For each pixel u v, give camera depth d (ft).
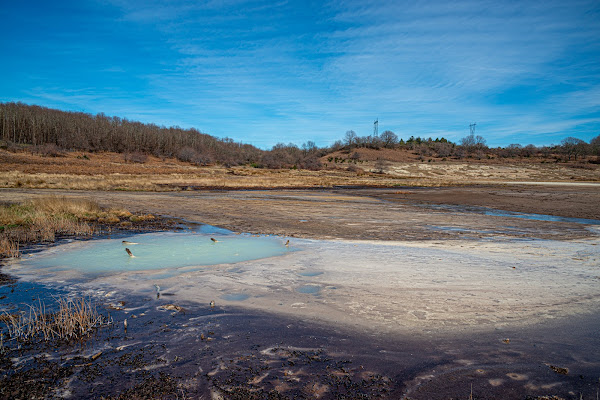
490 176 249.75
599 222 46.11
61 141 306.76
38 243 28.14
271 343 11.38
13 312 13.82
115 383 9.14
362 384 9.16
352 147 434.71
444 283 17.78
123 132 359.46
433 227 40.52
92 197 70.49
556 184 161.99
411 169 283.59
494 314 13.74
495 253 25.72
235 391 8.84
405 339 11.66
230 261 22.66
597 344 11.26
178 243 29.09
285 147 439.22
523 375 9.52
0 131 307.37
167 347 11.07
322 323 12.92
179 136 408.05
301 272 19.94
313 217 48.37
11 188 88.43
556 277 18.97
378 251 26.20
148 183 115.85
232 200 72.08
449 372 9.68
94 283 17.67
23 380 9.26
